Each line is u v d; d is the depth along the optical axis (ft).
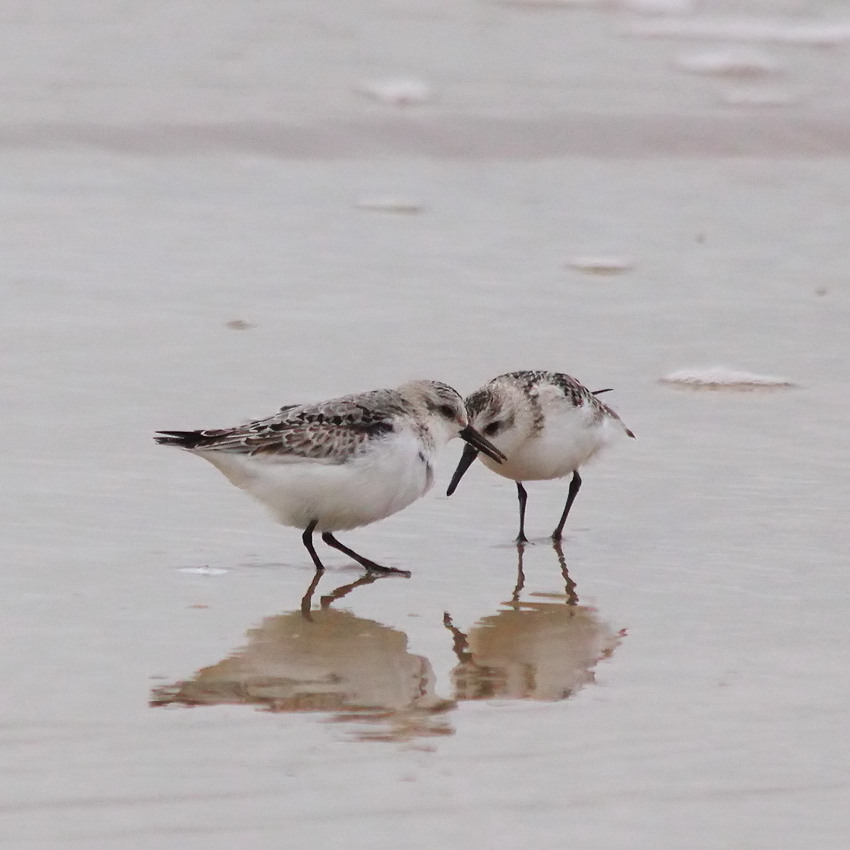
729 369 50.88
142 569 35.01
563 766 25.34
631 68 93.97
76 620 31.68
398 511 36.99
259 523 38.70
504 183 73.82
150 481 40.65
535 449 38.63
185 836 22.59
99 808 23.38
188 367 49.52
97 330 52.65
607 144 80.33
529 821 23.39
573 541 38.40
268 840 22.58
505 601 34.22
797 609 33.37
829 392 49.24
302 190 70.95
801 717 27.50
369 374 49.24
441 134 79.66
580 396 39.27
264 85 84.38
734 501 40.47
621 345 53.16
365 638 31.68
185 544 36.88
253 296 56.95
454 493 42.24
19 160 71.97
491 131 80.48
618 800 24.16
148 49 89.20
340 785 24.40
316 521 35.68
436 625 32.63
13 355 49.83
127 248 61.67
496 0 107.96
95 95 80.43
